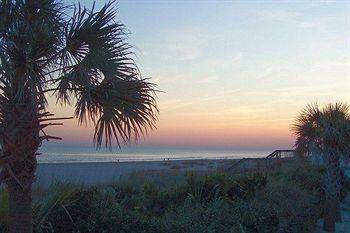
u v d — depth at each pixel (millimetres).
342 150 18062
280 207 12547
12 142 5984
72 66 6344
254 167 27047
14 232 6098
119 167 34656
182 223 9023
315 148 18469
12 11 5801
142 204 12125
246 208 11289
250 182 14203
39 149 6234
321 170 22359
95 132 6809
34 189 8766
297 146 19109
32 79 5816
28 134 6051
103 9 6289
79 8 6230
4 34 5762
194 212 10234
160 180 19125
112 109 6629
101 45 6301
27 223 6145
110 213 8469
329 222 17281
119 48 6551
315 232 16219
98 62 6391
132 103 6613
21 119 5996
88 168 29562
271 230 10953
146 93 6730
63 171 21438
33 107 5965
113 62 6539
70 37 6137
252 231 10328
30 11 5914
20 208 6113
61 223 7895
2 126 6031
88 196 8508
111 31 6367
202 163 46281
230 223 10141
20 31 5711
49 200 7934
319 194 18984
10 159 6000
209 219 9961
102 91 6516
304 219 13234
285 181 17656
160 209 12180
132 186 14188
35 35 5750
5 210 7020
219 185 13094
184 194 12711
